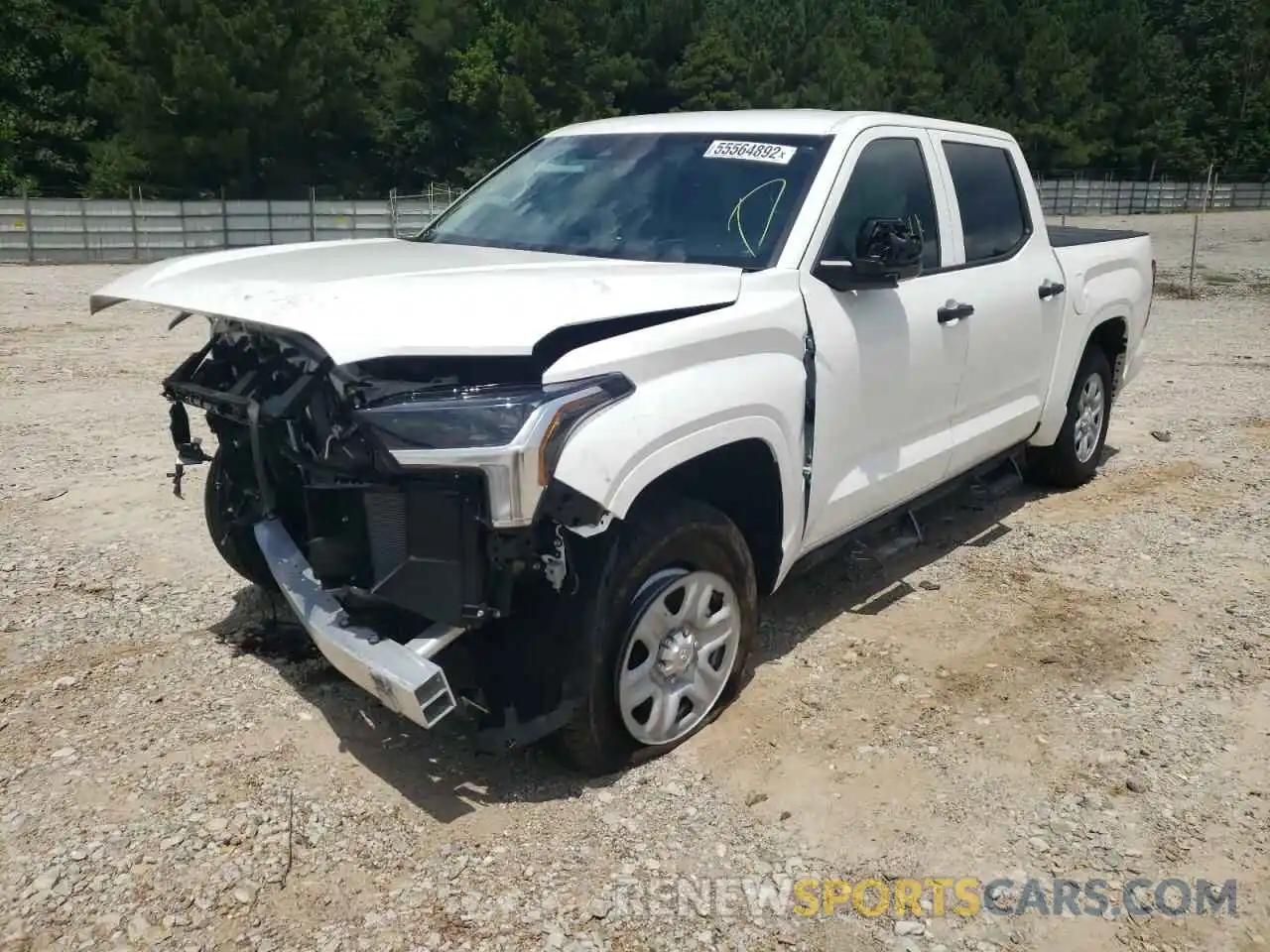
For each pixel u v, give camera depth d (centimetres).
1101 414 692
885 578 545
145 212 2703
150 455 730
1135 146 6081
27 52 3950
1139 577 549
